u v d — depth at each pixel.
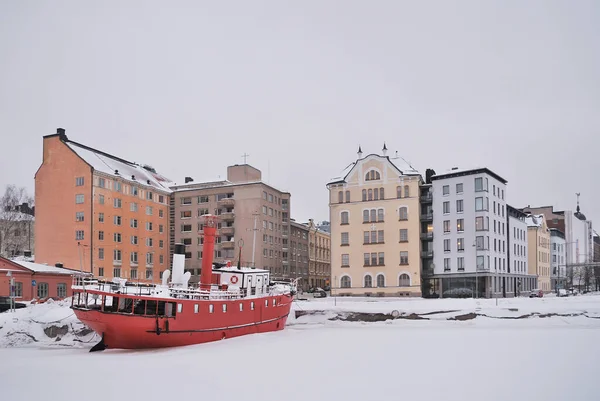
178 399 22.78
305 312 56.97
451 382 25.80
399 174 81.75
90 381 26.08
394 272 80.31
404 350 35.69
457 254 78.62
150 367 29.38
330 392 23.80
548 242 120.81
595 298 58.75
